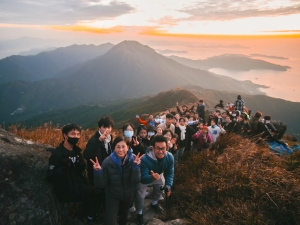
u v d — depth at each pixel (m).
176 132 7.77
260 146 7.22
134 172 3.57
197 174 5.94
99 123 4.09
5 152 3.34
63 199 3.49
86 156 3.99
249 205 4.14
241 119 9.30
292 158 6.51
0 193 3.05
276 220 3.87
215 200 4.63
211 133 8.67
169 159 4.34
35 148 4.06
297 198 4.05
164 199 5.13
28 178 3.36
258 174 4.93
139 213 4.21
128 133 4.51
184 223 4.11
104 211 4.22
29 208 3.20
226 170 5.25
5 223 2.96
